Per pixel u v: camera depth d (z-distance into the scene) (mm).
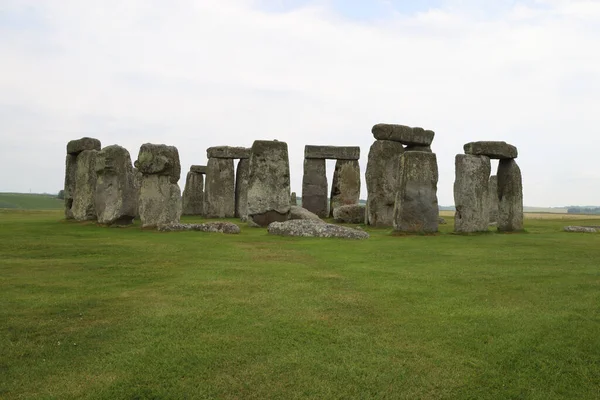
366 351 5500
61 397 4406
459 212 18438
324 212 30844
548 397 4617
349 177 30688
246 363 5129
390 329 6219
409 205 17797
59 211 33031
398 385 4773
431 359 5340
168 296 7602
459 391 4703
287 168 21141
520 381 4898
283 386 4691
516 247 13906
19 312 6625
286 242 14398
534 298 7707
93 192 20344
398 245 14094
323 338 5852
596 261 11297
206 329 6066
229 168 29906
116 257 11203
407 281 8898
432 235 17547
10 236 14477
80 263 10375
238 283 8547
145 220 17609
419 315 6793
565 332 6102
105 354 5301
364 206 25094
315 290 8086
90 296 7543
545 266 10570
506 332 6125
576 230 19969
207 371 4938
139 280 8734
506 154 19250
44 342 5602
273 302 7297
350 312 6887
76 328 6055
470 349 5617
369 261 11148
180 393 4527
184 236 15422
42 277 8914
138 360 5148
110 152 18234
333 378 4863
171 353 5332
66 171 22172
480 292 8086
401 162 18109
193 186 33844
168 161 17812
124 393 4508
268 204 20781
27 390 4516
